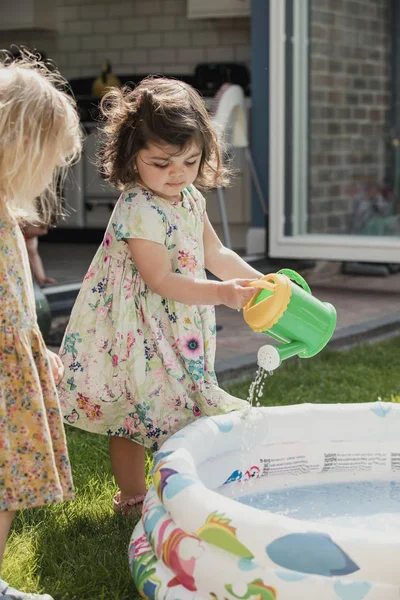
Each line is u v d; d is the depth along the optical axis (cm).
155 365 251
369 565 173
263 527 179
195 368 252
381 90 710
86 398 256
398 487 262
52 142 197
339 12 691
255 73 713
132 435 255
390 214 685
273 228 674
